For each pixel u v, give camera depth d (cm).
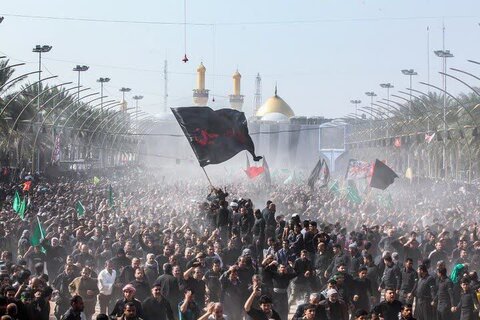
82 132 10994
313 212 4691
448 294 2317
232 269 2178
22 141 8444
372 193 6141
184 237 3053
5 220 3803
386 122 13050
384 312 1980
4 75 7975
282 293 2239
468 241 3086
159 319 1959
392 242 3045
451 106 10238
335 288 2039
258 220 2977
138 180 9194
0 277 2167
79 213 4634
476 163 9600
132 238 3109
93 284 2353
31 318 2034
